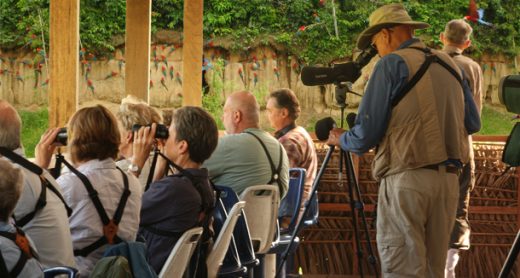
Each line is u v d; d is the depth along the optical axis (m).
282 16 29.89
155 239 4.04
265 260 6.06
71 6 7.05
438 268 4.79
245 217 4.82
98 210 3.91
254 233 5.04
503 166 8.08
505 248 8.09
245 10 29.56
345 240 8.12
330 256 8.12
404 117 4.68
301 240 8.09
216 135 4.30
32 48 29.14
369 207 8.10
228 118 5.55
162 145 4.51
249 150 5.34
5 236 2.99
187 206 4.05
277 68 29.61
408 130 4.68
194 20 7.84
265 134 5.53
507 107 3.78
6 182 2.99
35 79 28.98
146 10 7.92
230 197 4.62
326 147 8.12
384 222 4.80
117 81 29.16
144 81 7.95
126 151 4.83
